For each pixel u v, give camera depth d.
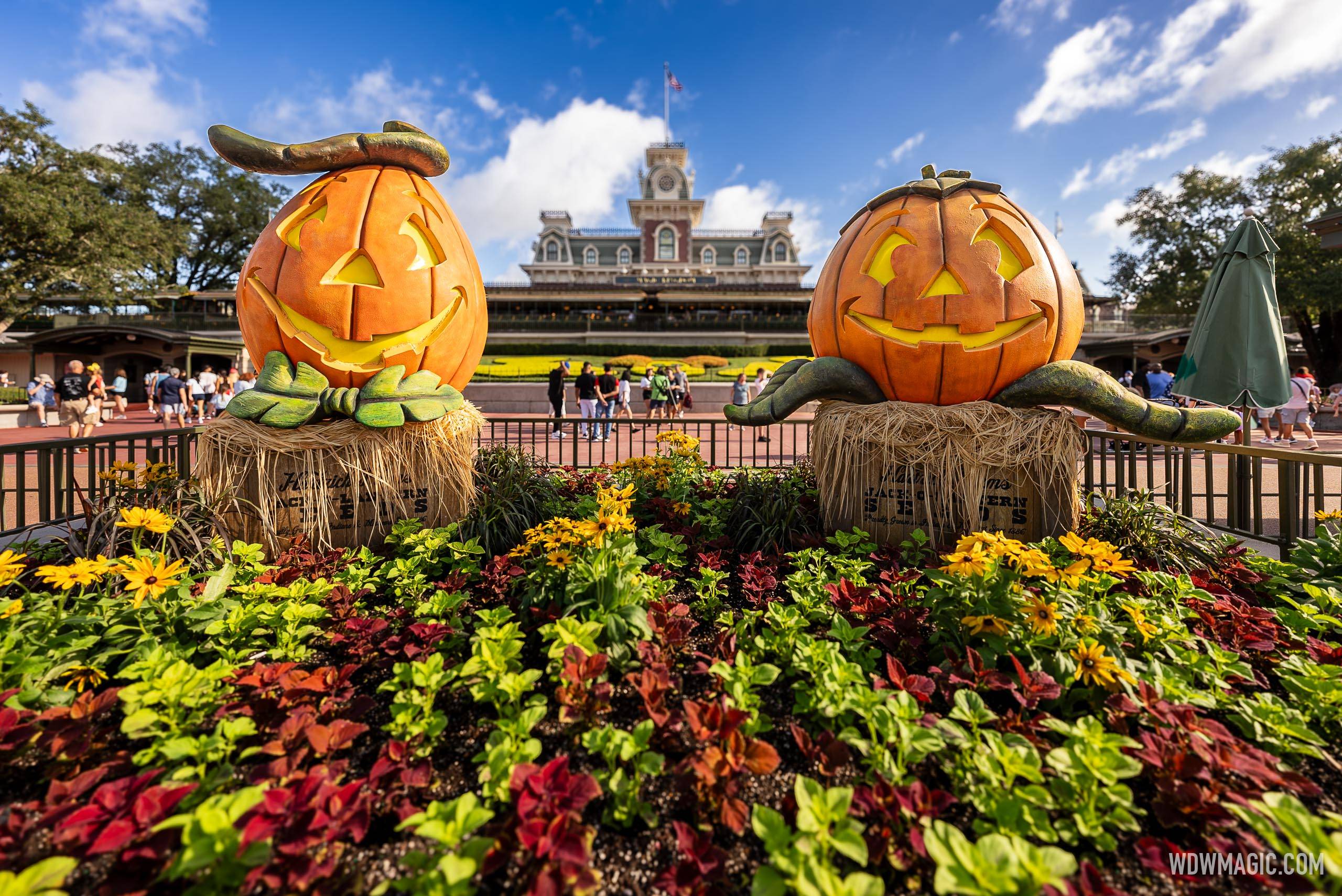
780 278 62.66
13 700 1.69
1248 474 3.88
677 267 62.16
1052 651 2.05
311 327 3.34
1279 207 25.94
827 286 3.67
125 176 37.91
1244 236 5.41
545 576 2.53
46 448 3.80
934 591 2.38
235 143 3.25
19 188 26.38
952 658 2.05
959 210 3.31
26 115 28.64
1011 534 3.30
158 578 2.10
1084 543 2.34
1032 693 1.78
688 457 5.58
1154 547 3.14
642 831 1.54
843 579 2.63
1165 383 13.44
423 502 3.58
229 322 36.47
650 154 65.31
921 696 1.80
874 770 1.59
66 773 1.65
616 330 39.72
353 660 2.21
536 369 26.77
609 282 60.81
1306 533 3.74
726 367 30.19
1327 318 25.78
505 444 5.85
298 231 3.39
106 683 2.02
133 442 4.13
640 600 2.24
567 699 1.71
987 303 3.14
